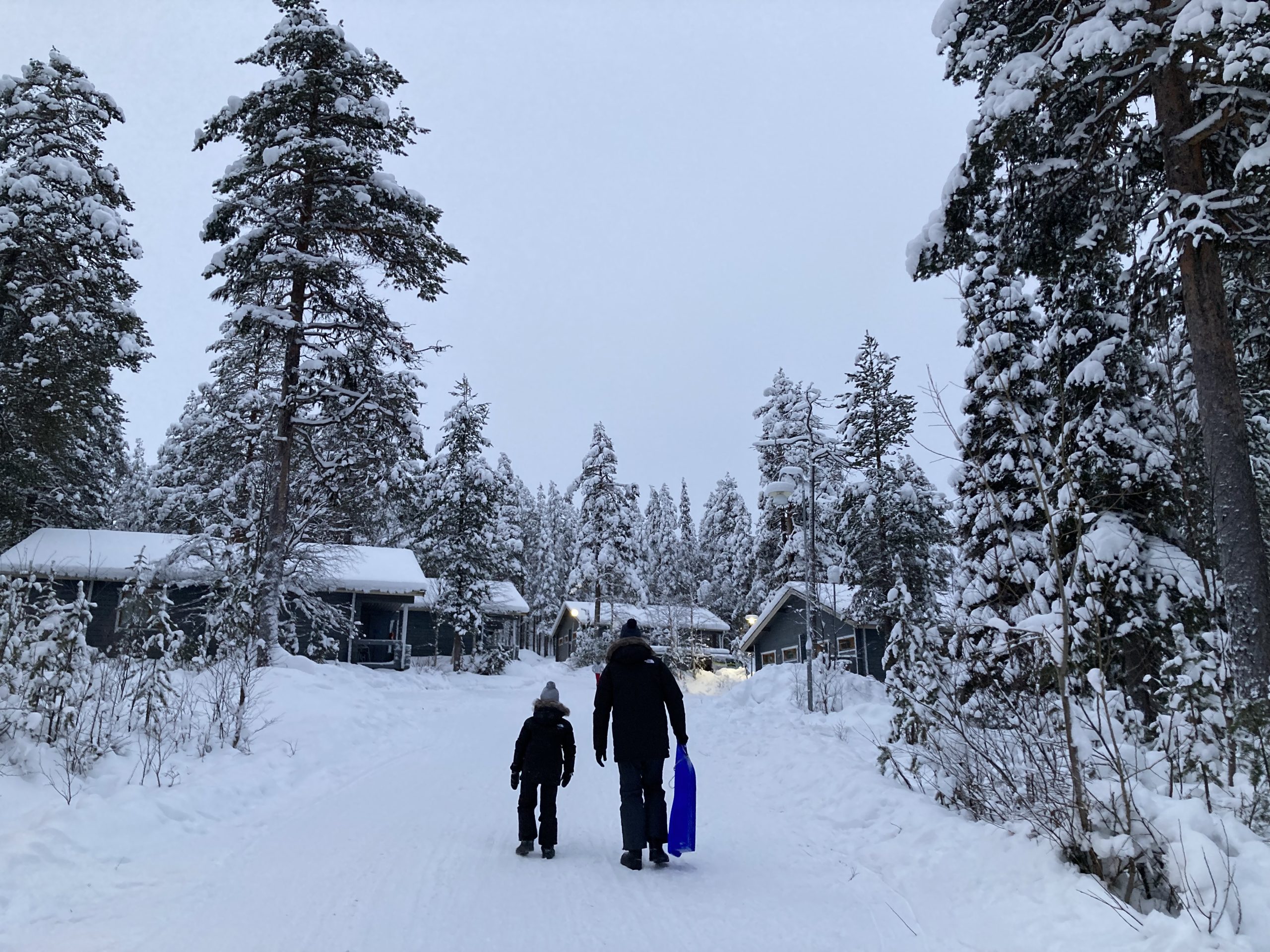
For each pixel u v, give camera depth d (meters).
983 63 10.33
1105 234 10.48
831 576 26.23
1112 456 11.34
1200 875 3.97
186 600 24.36
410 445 20.50
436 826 6.59
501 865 5.46
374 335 20.05
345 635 30.84
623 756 5.74
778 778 8.95
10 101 22.47
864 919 4.46
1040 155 10.14
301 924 4.16
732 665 43.41
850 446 25.12
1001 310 15.41
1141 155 10.23
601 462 49.66
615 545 48.72
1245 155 7.93
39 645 7.32
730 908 4.62
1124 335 12.03
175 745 8.12
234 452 21.83
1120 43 8.01
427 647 40.12
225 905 4.44
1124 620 9.59
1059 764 5.41
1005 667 6.30
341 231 19.59
